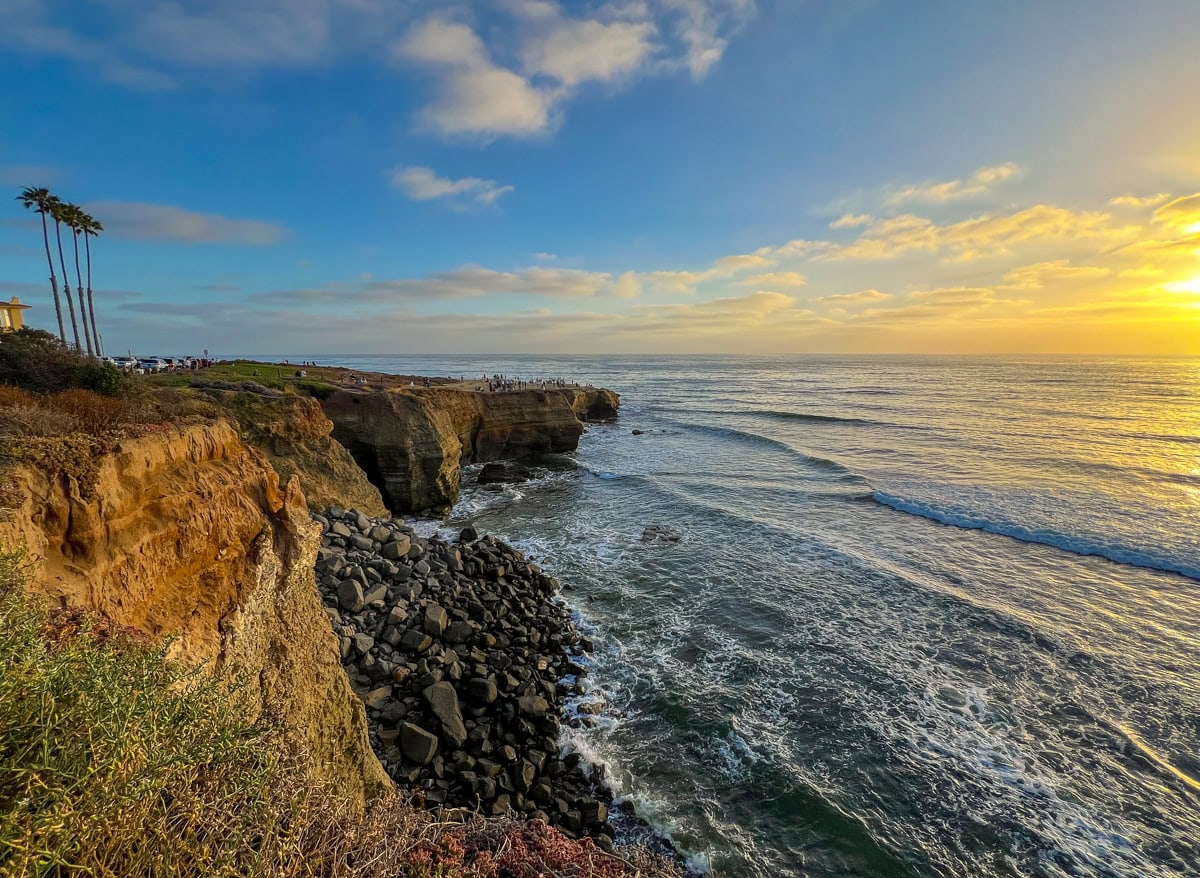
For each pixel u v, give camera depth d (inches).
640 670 590.6
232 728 152.0
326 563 692.7
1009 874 372.5
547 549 967.6
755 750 475.8
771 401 3585.1
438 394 1547.7
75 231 1784.0
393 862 161.3
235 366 1840.6
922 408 2942.9
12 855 99.8
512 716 499.2
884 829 402.9
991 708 527.5
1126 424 2226.9
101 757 114.8
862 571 835.4
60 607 220.7
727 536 1017.5
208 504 345.4
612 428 2507.4
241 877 126.0
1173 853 384.8
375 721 469.7
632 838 395.9
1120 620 682.8
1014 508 1124.5
